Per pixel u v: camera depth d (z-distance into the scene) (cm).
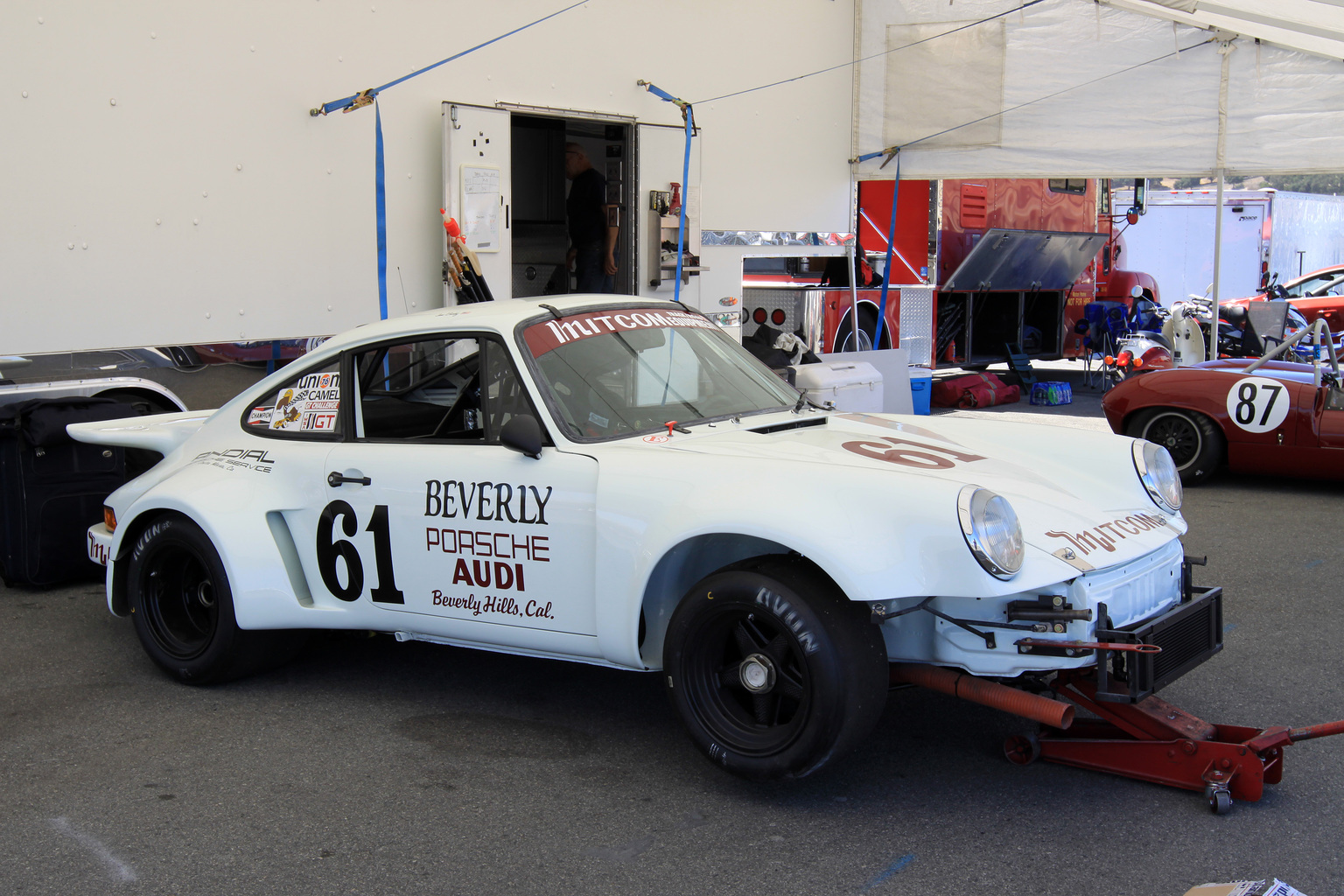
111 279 630
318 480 387
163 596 414
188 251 661
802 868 266
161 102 644
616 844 280
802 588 286
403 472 366
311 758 338
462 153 772
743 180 979
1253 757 290
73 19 605
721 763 302
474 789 314
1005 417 404
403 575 368
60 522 539
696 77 932
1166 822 287
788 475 299
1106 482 350
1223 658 414
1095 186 1444
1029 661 285
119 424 474
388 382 394
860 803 301
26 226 595
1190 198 2133
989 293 1419
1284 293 1812
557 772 325
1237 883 211
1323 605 482
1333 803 296
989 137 996
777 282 1087
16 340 594
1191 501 711
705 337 411
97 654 444
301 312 719
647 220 908
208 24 660
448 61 774
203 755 340
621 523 315
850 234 1084
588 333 374
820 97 1027
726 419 369
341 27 721
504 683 406
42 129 597
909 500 279
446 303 789
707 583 302
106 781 321
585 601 328
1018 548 276
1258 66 878
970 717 366
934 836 282
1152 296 1694
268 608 386
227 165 675
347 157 734
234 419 426
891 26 1022
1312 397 702
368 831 288
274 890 259
